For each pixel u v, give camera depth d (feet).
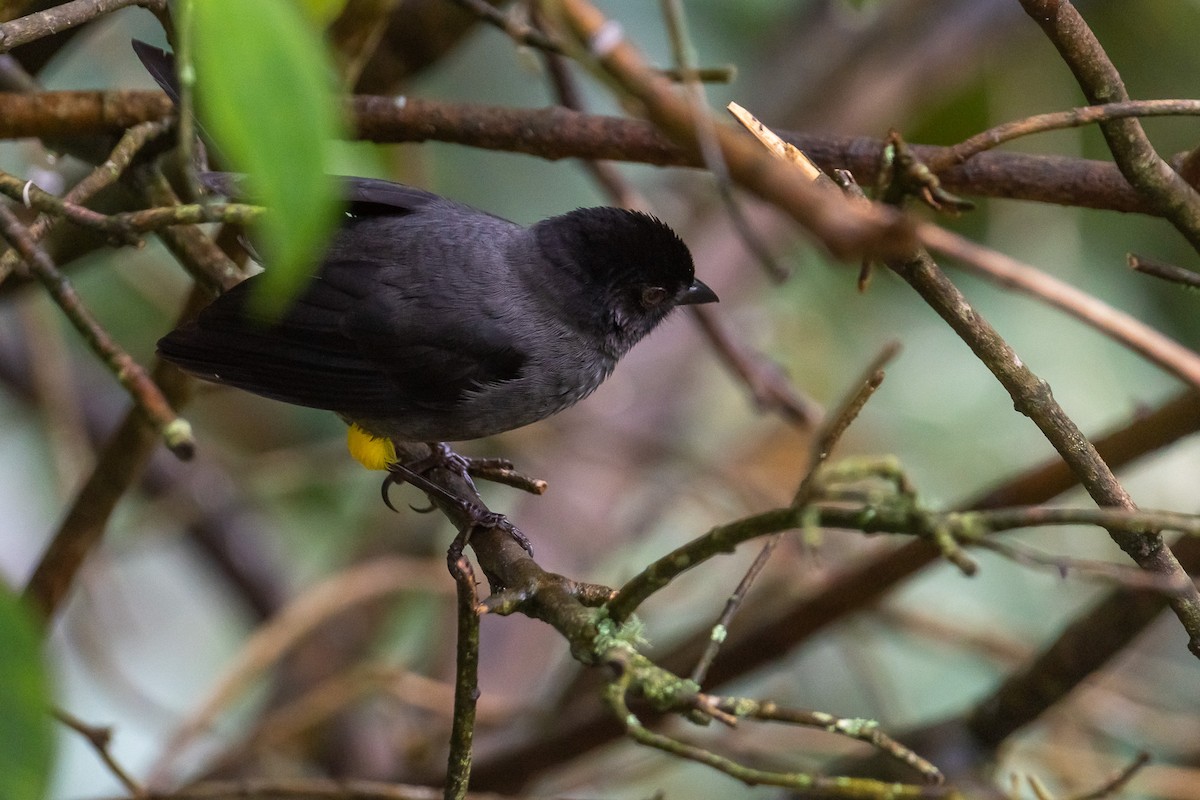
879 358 19.34
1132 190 24.79
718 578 42.37
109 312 42.27
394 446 30.83
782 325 44.86
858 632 36.32
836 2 46.47
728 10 44.24
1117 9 41.98
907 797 16.35
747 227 23.72
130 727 41.52
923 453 42.34
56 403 36.65
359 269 28.58
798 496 17.07
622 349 32.07
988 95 45.01
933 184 20.12
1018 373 19.80
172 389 28.99
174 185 27.07
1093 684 31.99
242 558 41.04
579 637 17.44
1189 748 35.65
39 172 30.17
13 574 41.93
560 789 34.73
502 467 30.63
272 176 10.45
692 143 15.31
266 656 33.86
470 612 18.13
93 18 20.98
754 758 32.04
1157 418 25.59
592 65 17.21
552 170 42.68
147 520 39.42
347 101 26.02
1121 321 22.77
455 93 42.24
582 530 41.96
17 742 9.90
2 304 29.53
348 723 37.63
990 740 29.14
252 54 10.58
